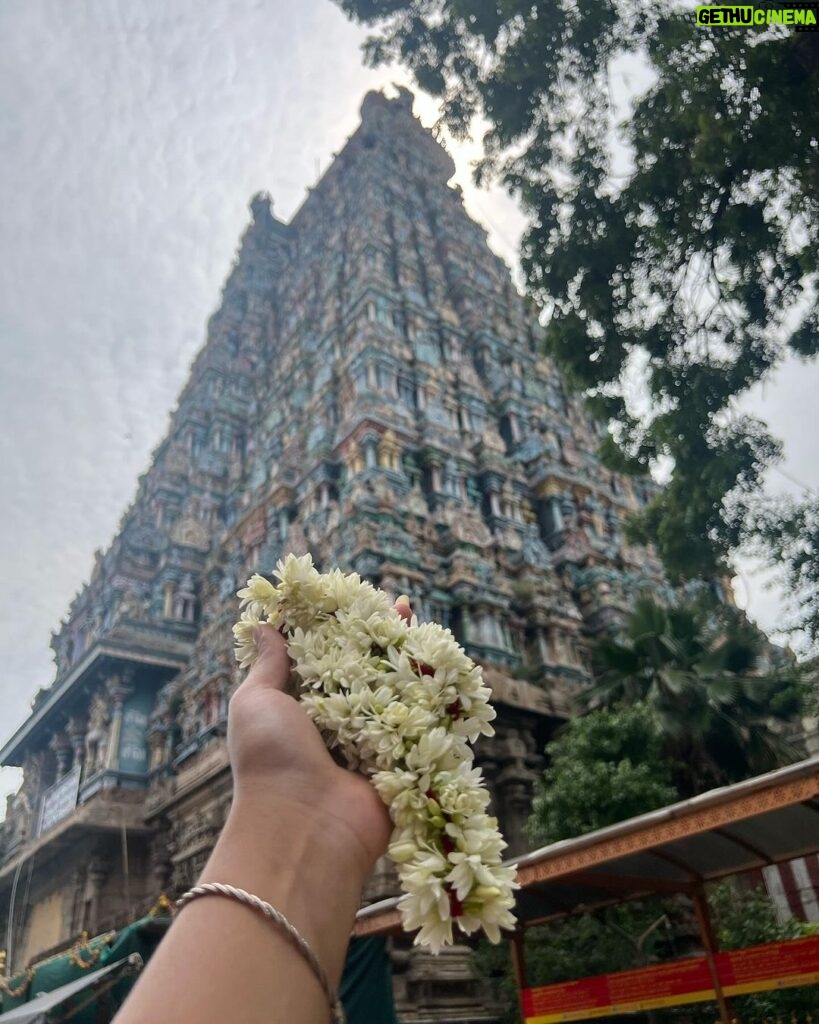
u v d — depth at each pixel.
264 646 1.84
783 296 15.43
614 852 8.57
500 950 16.66
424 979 17.66
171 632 36.06
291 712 1.59
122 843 29.95
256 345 52.91
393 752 1.57
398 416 31.92
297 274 51.22
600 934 15.62
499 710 23.62
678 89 13.69
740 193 14.73
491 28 15.97
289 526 31.67
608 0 14.71
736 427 15.90
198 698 29.88
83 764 34.06
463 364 37.78
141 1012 1.04
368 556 25.12
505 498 32.09
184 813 27.75
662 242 15.26
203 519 43.28
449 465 31.28
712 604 20.39
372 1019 10.66
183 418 51.97
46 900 33.28
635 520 18.48
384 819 1.49
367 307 36.41
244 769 1.48
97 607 42.53
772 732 19.36
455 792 1.54
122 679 33.69
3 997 12.54
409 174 49.53
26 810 39.03
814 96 12.78
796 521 15.69
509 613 27.20
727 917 16.44
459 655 1.83
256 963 1.11
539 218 16.16
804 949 8.77
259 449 42.41
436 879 1.42
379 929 10.57
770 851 9.12
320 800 1.42
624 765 17.23
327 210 50.97
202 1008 1.04
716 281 15.67
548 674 26.23
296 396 39.75
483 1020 17.34
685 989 9.41
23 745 40.44
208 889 1.23
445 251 45.44
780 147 13.12
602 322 16.11
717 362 15.98
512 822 21.95
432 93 17.67
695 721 18.91
